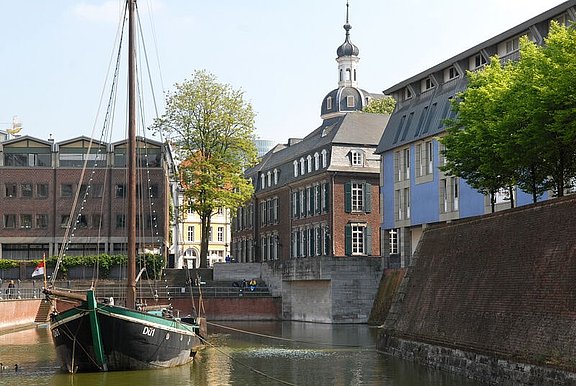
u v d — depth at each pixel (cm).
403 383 2838
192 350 3672
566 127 2800
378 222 7419
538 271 2595
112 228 8281
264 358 3766
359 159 7425
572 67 2780
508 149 3133
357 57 12781
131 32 3641
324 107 12612
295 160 8244
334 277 6175
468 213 5056
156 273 7431
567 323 2358
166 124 7269
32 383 2895
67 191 8331
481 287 2978
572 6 4169
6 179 8306
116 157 8375
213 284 7294
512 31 4659
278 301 6881
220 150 7306
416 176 5694
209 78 7300
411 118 5838
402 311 3819
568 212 2512
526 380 2486
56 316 3077
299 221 8106
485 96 3450
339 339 4766
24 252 8281
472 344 2927
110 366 3134
